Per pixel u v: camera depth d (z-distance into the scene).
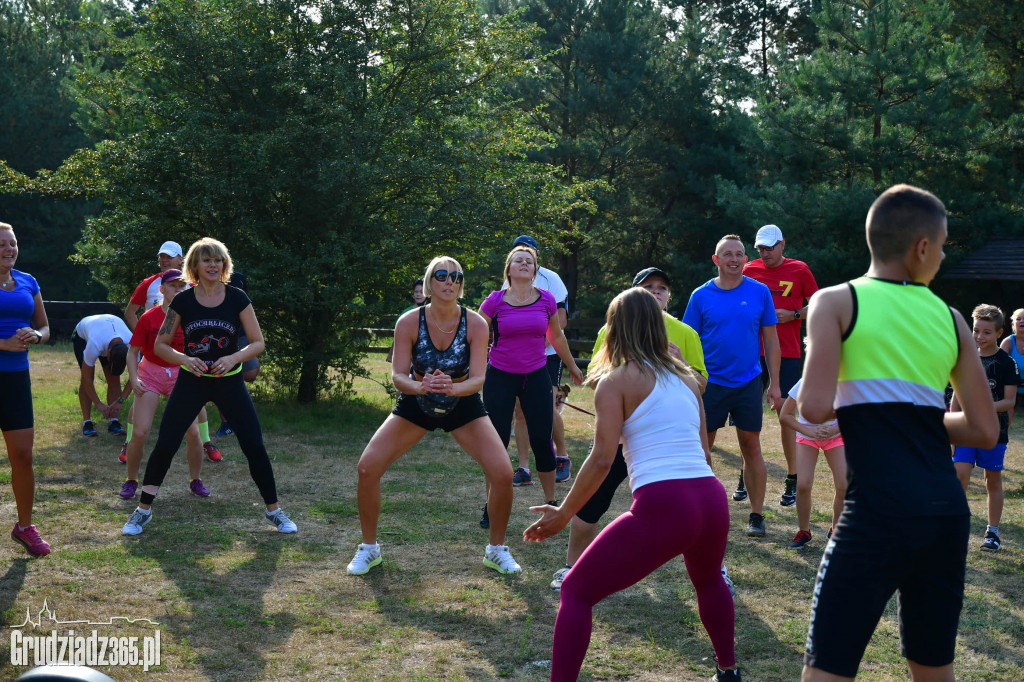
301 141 11.07
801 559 5.32
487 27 12.55
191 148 11.10
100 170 11.31
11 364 4.81
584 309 27.08
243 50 11.23
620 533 3.13
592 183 12.99
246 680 3.51
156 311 6.41
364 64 11.73
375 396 12.95
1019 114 18.77
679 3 32.88
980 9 22.31
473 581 4.77
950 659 2.52
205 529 5.66
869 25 19.34
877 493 2.43
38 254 28.83
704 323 5.65
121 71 12.68
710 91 26.72
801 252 17.81
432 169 11.34
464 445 4.91
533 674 3.62
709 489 3.17
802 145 18.97
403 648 3.86
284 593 4.51
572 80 26.33
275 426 9.80
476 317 4.79
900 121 18.09
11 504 6.10
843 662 2.45
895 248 2.57
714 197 25.61
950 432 2.74
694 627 4.16
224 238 11.66
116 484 6.84
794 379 7.45
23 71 30.05
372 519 4.90
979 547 5.70
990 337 5.61
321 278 11.14
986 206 18.19
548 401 5.91
